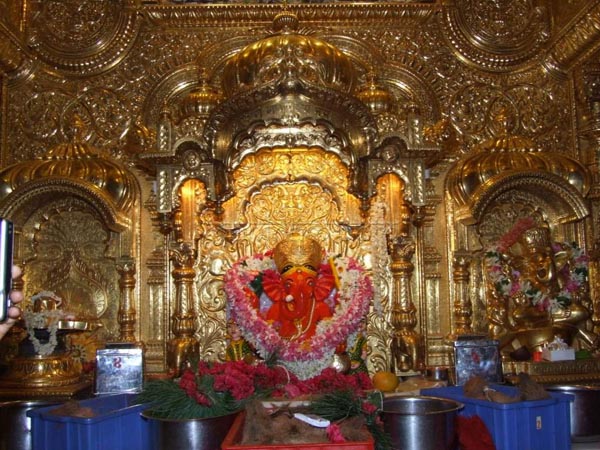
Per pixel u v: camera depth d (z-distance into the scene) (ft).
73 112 18.74
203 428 9.69
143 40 19.30
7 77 18.54
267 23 19.42
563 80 19.27
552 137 18.98
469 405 11.39
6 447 12.43
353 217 17.83
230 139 16.07
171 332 17.10
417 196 16.17
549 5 19.51
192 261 16.75
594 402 12.89
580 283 16.65
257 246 17.76
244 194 17.89
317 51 16.53
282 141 16.71
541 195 17.94
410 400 11.30
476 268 17.89
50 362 14.52
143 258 17.57
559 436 11.18
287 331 15.31
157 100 18.98
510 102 19.22
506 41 19.44
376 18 19.47
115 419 10.96
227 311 16.84
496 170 17.13
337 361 15.02
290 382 12.64
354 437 9.18
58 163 17.17
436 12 19.47
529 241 16.84
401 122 15.88
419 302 17.49
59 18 19.11
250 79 16.47
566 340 16.37
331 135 16.42
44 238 17.65
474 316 17.63
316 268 15.79
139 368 13.75
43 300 15.79
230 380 10.44
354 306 15.43
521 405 10.82
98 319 17.40
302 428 9.43
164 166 16.14
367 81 17.53
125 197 17.28
